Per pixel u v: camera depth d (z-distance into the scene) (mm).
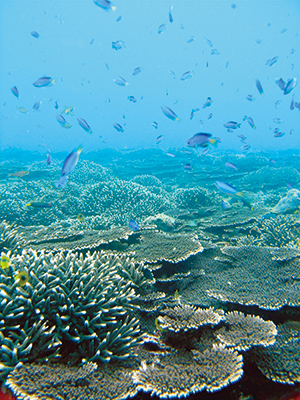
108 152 36500
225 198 16188
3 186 15703
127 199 12188
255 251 5812
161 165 25750
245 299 4082
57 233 6707
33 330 2879
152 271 5230
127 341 3279
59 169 21422
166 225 9312
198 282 5008
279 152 40156
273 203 13797
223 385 2539
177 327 3186
